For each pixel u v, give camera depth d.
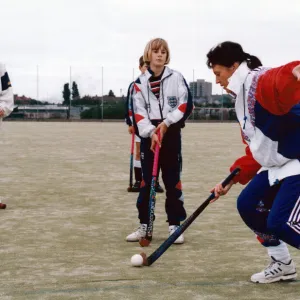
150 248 4.82
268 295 3.58
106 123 40.03
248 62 3.57
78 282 3.85
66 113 45.38
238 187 8.48
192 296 3.56
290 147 3.48
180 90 5.04
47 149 15.67
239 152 14.93
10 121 44.56
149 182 5.09
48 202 7.14
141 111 5.08
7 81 6.54
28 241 5.06
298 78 3.05
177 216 5.14
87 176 9.77
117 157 13.35
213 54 3.62
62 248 4.81
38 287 3.74
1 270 4.15
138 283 3.82
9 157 13.30
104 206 6.87
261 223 3.79
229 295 3.58
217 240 5.12
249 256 4.55
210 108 44.94
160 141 4.95
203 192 7.98
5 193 7.85
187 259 4.46
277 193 3.58
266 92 3.29
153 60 5.06
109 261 4.39
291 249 4.71
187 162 12.30
